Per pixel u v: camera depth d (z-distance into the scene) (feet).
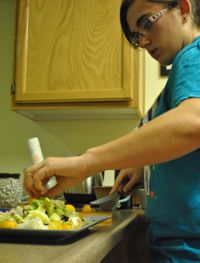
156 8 2.77
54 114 5.76
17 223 2.32
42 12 5.15
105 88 4.89
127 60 4.88
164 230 2.53
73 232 1.99
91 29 5.03
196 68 2.16
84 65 4.97
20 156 6.03
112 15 5.00
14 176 4.40
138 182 3.99
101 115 5.79
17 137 6.09
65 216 2.80
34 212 2.52
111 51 4.94
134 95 4.91
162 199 2.55
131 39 3.18
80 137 5.97
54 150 5.99
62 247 1.88
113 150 2.08
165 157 2.00
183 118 1.95
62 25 5.09
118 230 2.55
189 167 2.44
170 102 2.58
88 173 2.19
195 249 2.38
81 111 5.44
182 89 2.12
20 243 2.01
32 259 1.57
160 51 2.83
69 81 4.97
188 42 2.72
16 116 6.15
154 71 5.92
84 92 4.91
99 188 4.52
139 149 2.00
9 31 6.34
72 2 5.11
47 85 5.01
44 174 2.29
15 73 5.14
